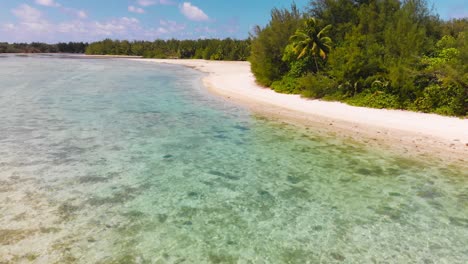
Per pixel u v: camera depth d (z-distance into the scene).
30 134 13.12
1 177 8.98
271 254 6.05
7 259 5.65
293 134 14.09
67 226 6.75
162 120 16.30
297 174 9.85
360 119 16.12
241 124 15.79
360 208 7.84
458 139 12.68
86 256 5.84
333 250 6.21
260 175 9.74
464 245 6.42
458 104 15.77
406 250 6.25
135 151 11.55
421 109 17.05
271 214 7.50
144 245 6.22
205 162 10.70
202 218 7.25
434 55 19.47
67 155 10.88
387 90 18.73
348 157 11.26
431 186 9.02
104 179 9.11
